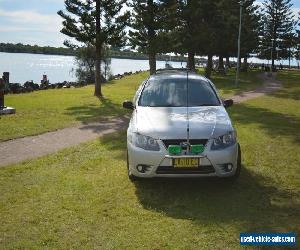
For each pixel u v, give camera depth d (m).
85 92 24.41
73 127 11.60
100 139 9.88
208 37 35.19
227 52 45.88
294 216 5.08
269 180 6.48
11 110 14.20
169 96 6.98
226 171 5.80
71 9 20.78
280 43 73.00
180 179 6.32
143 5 26.73
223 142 5.74
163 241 4.41
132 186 6.21
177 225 4.82
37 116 13.55
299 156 8.04
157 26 27.09
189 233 4.61
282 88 28.73
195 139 5.65
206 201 5.59
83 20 20.88
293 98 21.27
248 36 49.56
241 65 59.47
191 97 6.96
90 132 10.86
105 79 43.47
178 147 5.58
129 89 27.27
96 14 21.12
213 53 38.91
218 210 5.27
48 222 4.92
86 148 8.85
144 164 5.75
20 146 9.09
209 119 6.09
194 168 5.61
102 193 5.91
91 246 4.31
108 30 21.55
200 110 6.51
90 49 45.94
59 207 5.39
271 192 5.93
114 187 6.17
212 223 4.87
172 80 7.42
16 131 10.71
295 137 10.00
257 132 10.68
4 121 12.34
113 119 13.29
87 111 15.15
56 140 9.77
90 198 5.71
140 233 4.61
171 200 5.64
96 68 21.95
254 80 38.44
